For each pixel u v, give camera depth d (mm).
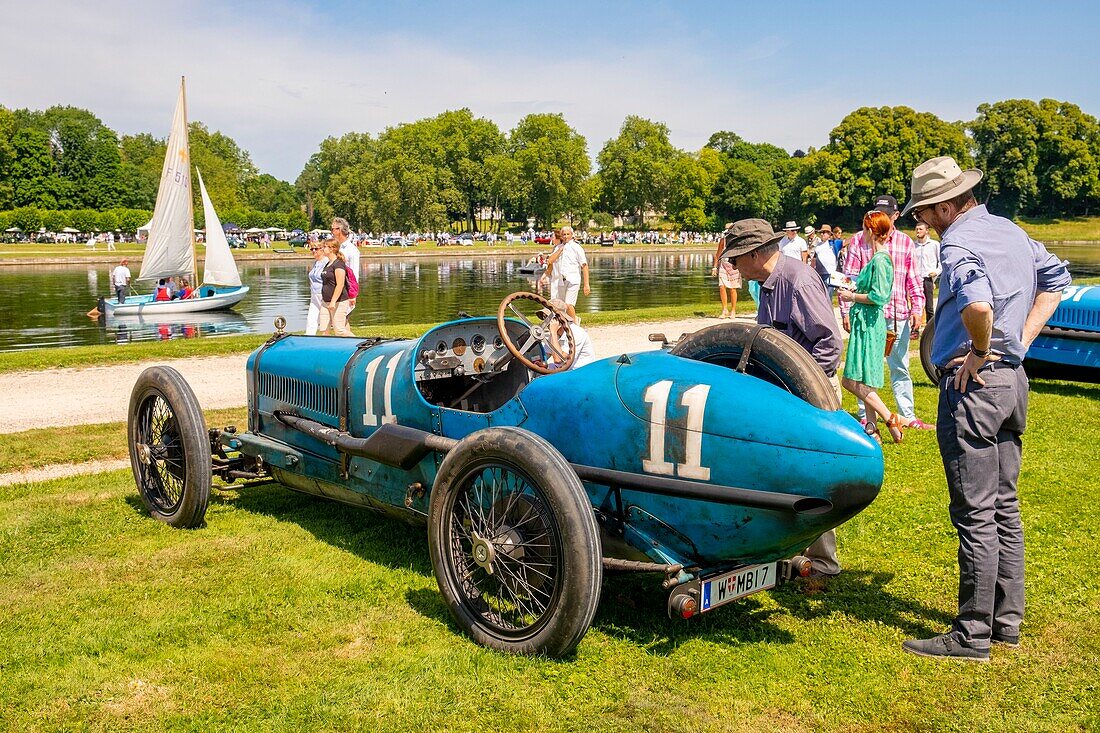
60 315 25281
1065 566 4867
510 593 4031
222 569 4926
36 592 4594
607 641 4004
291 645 3996
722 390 3643
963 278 3719
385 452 4719
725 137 171250
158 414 6086
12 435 8195
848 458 3406
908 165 116625
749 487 3551
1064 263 4008
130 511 5980
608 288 34219
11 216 95750
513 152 136500
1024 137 115438
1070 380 9938
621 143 127312
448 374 5055
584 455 4016
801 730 3312
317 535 5559
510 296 4965
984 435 3814
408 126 130625
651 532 3875
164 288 26578
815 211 123875
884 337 7043
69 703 3500
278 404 5934
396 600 4492
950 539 5371
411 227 110062
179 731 3303
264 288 36594
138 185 124875
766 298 4562
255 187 162750
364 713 3408
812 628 4191
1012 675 3705
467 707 3445
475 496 4133
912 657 3887
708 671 3734
